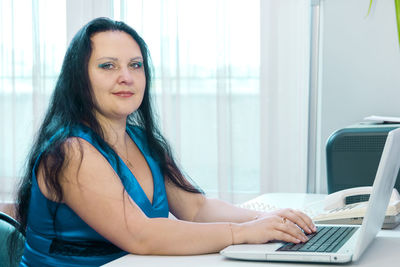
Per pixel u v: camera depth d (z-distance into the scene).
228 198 3.32
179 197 1.55
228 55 3.28
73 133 1.26
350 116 2.47
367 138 1.79
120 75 1.32
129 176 1.32
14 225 1.34
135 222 1.15
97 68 1.32
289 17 3.12
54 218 1.26
